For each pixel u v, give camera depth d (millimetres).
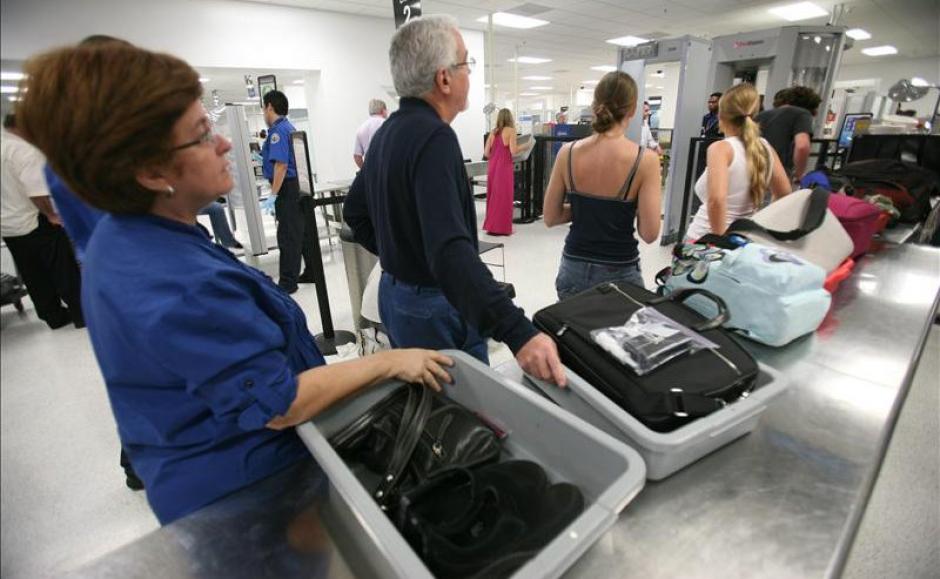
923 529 1534
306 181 2469
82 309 592
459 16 7012
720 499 683
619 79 1493
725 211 1749
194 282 547
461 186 992
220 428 665
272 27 5668
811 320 1123
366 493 560
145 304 526
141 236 562
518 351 856
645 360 799
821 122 4812
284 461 733
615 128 1545
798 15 7754
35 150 498
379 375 774
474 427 738
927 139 2715
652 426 735
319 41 6176
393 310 1211
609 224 1604
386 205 1064
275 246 4148
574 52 10906
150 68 487
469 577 499
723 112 1862
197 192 584
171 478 671
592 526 511
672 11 7414
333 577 576
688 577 570
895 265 1723
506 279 3881
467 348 1257
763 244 1351
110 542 1439
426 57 988
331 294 3609
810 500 680
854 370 1028
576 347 877
